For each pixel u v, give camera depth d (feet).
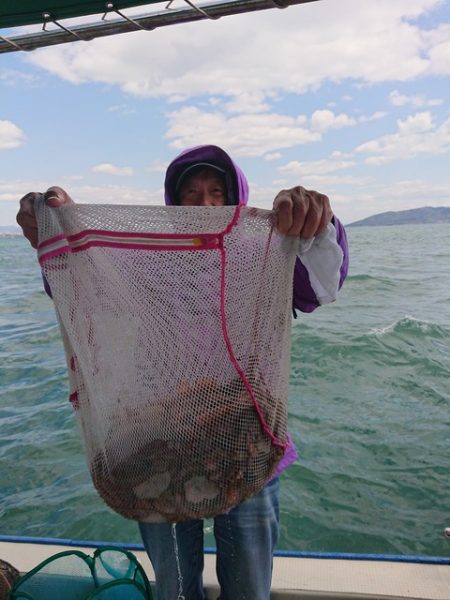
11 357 28.45
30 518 13.62
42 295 50.75
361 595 6.91
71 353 5.08
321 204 4.79
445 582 7.07
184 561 5.91
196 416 4.71
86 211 4.72
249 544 5.51
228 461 4.72
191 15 5.72
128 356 4.80
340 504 13.80
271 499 5.73
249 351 4.77
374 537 12.60
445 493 14.10
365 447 16.57
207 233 4.66
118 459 4.86
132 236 4.70
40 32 6.12
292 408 19.85
